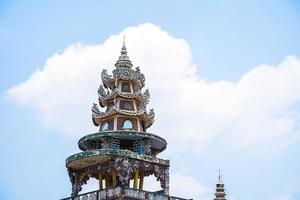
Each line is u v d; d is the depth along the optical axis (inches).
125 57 3095.5
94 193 2778.1
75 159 2829.7
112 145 2866.6
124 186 2687.0
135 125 2945.4
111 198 2694.4
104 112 2979.8
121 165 2728.8
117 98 2977.4
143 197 2726.4
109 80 3053.6
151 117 3024.1
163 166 2869.1
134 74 3029.0
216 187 3737.7
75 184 2962.6
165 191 2829.7
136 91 3031.5
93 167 2896.2
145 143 2888.8
